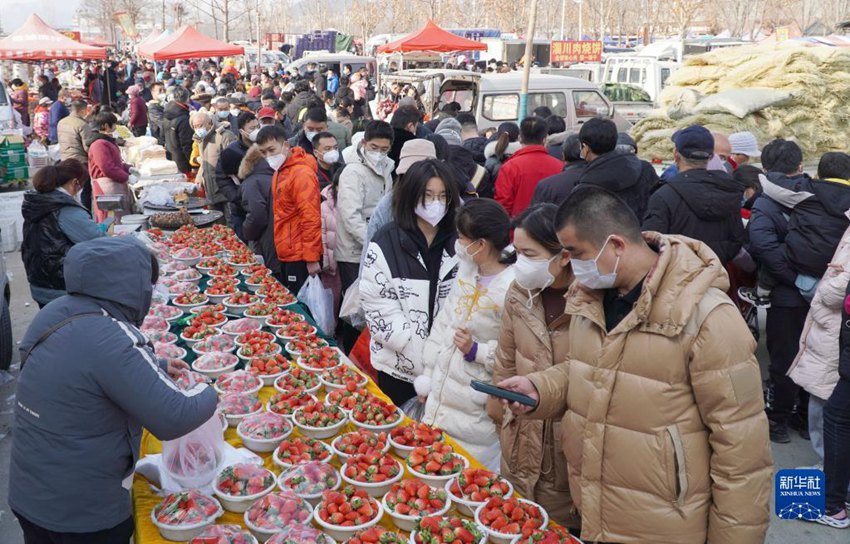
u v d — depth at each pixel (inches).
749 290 205.9
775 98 290.4
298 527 96.7
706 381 84.1
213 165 351.6
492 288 127.7
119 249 96.7
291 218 229.0
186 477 110.5
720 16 1891.0
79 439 94.2
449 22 1995.6
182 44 737.0
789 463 185.3
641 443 88.7
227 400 135.0
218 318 185.3
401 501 103.9
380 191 217.0
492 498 102.7
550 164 240.8
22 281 346.6
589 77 819.4
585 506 93.7
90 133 425.1
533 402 98.6
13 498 98.6
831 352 165.6
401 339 147.8
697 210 176.6
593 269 87.2
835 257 164.4
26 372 96.0
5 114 531.5
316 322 201.5
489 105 491.5
